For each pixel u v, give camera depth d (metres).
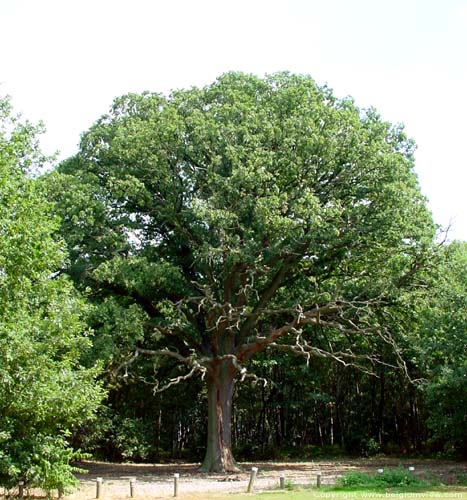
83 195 27.56
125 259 27.31
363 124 31.19
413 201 28.66
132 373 31.53
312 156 28.38
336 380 47.22
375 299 29.06
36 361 15.74
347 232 28.08
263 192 27.94
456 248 29.95
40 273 16.70
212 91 31.38
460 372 27.78
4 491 16.50
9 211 15.70
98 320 25.70
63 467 16.45
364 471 27.88
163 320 29.50
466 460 34.75
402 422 45.53
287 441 48.22
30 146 18.95
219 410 30.31
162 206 29.66
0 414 15.54
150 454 42.66
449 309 28.97
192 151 28.70
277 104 30.17
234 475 27.88
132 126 29.83
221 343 30.89
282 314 33.44
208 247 26.77
